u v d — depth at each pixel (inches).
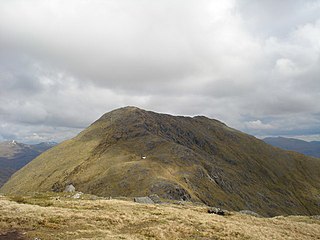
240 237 1612.9
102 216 1711.4
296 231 2011.6
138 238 1360.7
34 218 1482.5
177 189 6333.7
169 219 1855.3
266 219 2327.8
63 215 1622.8
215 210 2413.9
